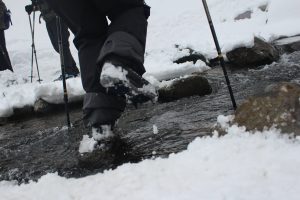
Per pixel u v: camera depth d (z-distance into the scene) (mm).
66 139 3254
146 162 2158
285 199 1486
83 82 2572
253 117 2150
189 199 1644
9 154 3139
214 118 2971
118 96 2584
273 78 3994
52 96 4484
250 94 3510
